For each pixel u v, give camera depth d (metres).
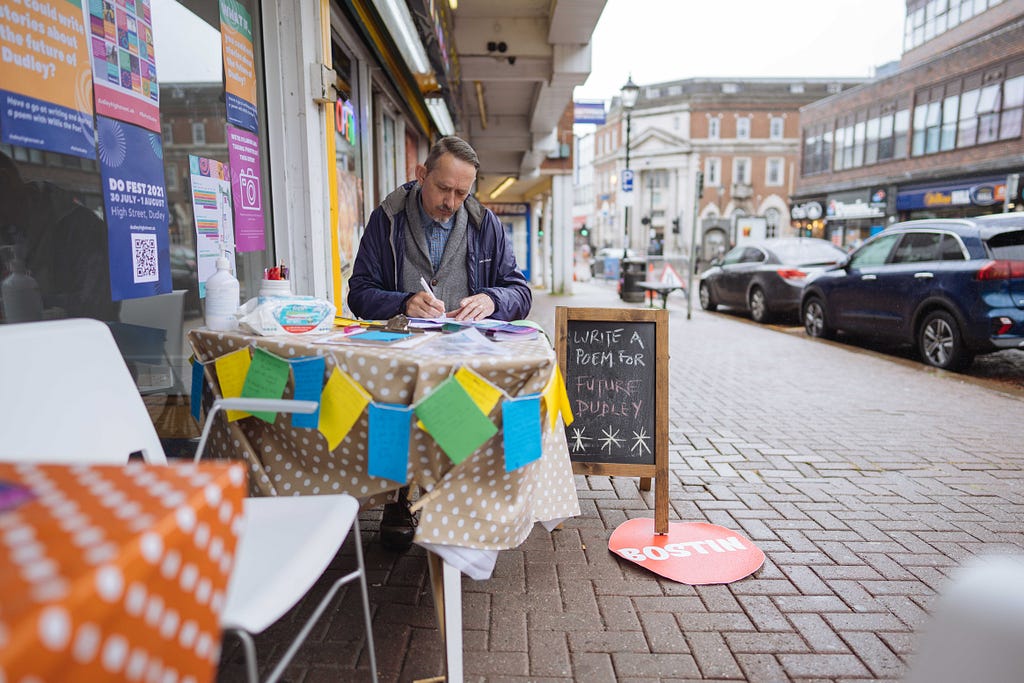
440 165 2.74
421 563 2.86
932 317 7.44
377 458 1.77
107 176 2.44
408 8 5.66
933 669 0.67
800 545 3.07
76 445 1.48
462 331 2.20
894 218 26.30
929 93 24.36
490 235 3.12
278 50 3.84
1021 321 6.63
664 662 2.18
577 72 9.60
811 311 10.06
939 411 5.64
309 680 2.05
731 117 52.91
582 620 2.43
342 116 5.53
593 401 3.20
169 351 2.97
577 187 89.44
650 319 3.18
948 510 3.50
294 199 3.98
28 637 0.60
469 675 2.10
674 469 4.16
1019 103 20.64
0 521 0.78
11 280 2.09
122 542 0.74
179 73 2.96
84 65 2.28
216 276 2.22
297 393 1.89
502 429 1.82
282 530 1.55
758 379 6.97
